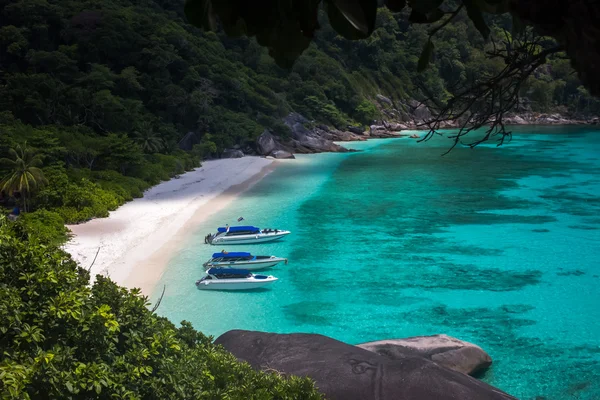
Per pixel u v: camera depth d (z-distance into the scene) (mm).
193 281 36312
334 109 134375
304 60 139500
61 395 10969
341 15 1737
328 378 19438
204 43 122000
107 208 54625
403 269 39469
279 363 20562
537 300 34031
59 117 85688
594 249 43969
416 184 72312
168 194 64375
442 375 19016
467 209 57844
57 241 42406
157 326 15680
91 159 71062
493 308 32844
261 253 42719
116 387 12453
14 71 95875
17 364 10711
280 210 56906
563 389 23953
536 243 45656
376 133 137000
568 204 59812
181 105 99375
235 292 34938
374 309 32719
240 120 104562
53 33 103875
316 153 106062
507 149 109188
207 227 49594
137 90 99562
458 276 38125
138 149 74625
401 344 24922
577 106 165875
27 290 12648
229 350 21875
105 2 112438
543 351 27500
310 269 39375
